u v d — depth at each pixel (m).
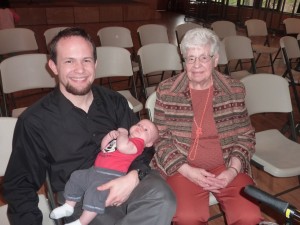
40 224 1.33
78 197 1.37
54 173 1.43
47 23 8.83
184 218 1.53
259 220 1.54
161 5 12.88
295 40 3.76
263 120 3.69
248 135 1.80
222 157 1.79
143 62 2.91
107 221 1.39
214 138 1.78
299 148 2.13
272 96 2.23
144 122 1.56
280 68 5.67
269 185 2.54
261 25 5.30
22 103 3.87
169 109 1.76
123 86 4.56
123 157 1.40
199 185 1.65
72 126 1.38
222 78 1.77
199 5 10.75
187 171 1.67
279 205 0.71
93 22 9.47
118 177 1.37
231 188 1.65
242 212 1.55
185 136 1.76
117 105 1.59
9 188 1.29
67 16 9.02
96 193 1.30
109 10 9.59
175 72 3.94
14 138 1.33
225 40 3.51
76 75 1.31
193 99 1.75
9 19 4.59
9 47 3.33
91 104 1.47
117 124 1.58
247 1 10.15
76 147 1.40
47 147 1.36
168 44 3.03
